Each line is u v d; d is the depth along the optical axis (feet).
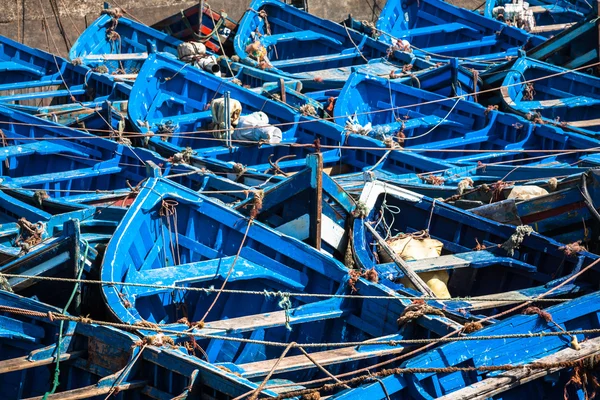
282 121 57.06
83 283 35.14
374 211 42.06
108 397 29.76
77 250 34.06
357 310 34.65
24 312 31.50
